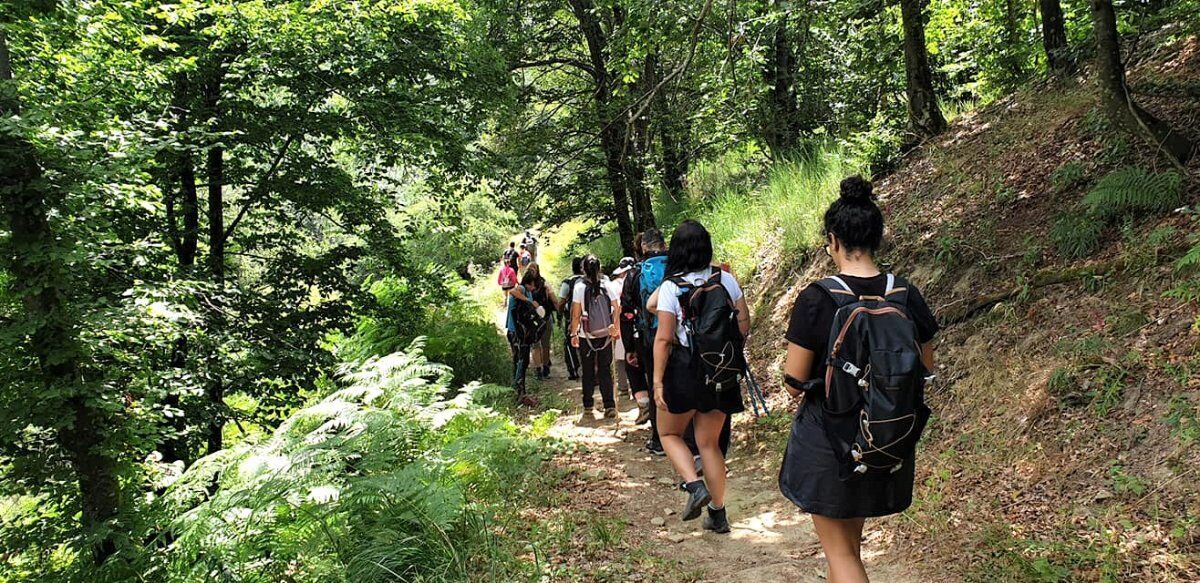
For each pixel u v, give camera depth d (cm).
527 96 1473
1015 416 469
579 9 1373
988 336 554
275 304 921
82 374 540
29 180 514
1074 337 489
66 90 641
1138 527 352
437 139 966
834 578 288
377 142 960
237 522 443
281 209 1039
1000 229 642
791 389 291
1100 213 552
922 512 432
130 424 540
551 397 975
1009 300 564
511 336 964
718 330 428
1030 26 995
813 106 1307
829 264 852
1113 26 571
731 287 450
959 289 623
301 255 1010
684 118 1240
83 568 533
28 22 637
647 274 533
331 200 991
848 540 289
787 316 868
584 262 830
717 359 428
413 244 1486
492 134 1360
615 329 780
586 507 522
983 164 752
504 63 1066
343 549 432
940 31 1112
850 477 272
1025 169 693
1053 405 450
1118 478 380
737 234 1160
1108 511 368
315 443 504
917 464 489
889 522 441
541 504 527
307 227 1070
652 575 412
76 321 519
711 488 455
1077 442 421
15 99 521
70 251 511
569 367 1120
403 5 865
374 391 595
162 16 746
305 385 892
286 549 439
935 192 782
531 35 1439
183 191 912
